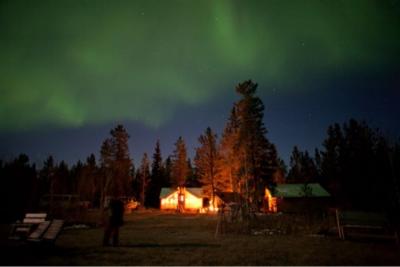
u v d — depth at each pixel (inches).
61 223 360.2
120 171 1651.1
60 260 280.7
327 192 1450.5
